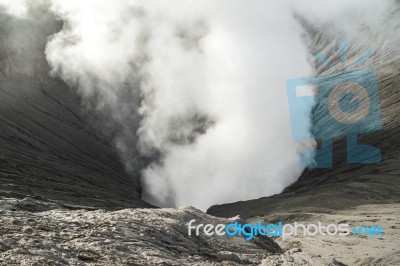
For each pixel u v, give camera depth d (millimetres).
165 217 26094
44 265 12695
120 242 18031
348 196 76625
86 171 76125
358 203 71062
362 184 82875
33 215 19656
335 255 41531
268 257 24000
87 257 15172
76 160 81938
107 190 67812
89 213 23781
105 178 79000
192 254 20750
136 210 26969
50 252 14211
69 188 57375
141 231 20594
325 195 78625
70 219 20328
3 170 53812
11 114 81000
